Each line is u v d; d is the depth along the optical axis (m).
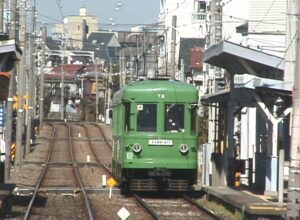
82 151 141.75
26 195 63.12
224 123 64.12
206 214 49.62
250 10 97.50
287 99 51.38
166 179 62.03
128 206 55.25
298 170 37.25
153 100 61.94
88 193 65.94
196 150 62.22
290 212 37.31
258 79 49.72
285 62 51.59
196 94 62.56
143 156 61.56
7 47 51.34
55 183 76.19
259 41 92.88
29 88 131.88
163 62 155.88
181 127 62.03
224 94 62.00
